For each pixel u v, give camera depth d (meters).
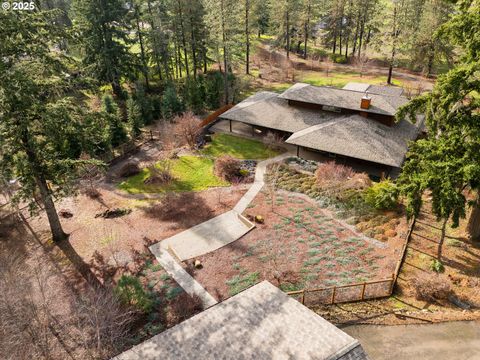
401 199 25.39
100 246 23.48
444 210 17.12
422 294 17.81
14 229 25.66
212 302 18.59
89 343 16.16
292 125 35.44
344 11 64.81
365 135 30.62
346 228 23.77
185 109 44.59
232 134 39.81
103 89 48.09
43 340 16.12
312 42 80.50
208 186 30.33
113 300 16.44
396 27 50.47
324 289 17.78
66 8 66.50
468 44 16.83
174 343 11.98
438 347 15.38
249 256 21.78
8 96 16.97
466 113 17.69
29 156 20.78
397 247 21.47
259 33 83.69
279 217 25.42
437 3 50.97
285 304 13.30
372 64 64.19
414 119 20.41
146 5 52.75
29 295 17.50
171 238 23.89
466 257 20.16
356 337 16.09
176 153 36.22
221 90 48.59
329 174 28.38
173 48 56.41
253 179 30.86
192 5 48.78
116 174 33.00
